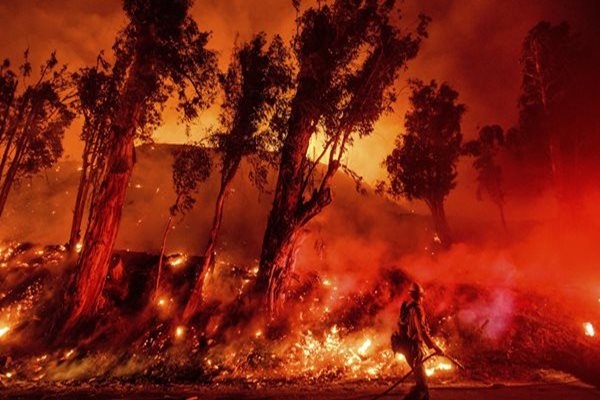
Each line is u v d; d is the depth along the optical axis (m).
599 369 9.59
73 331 12.14
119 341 11.86
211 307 13.30
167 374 10.26
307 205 12.83
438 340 11.61
